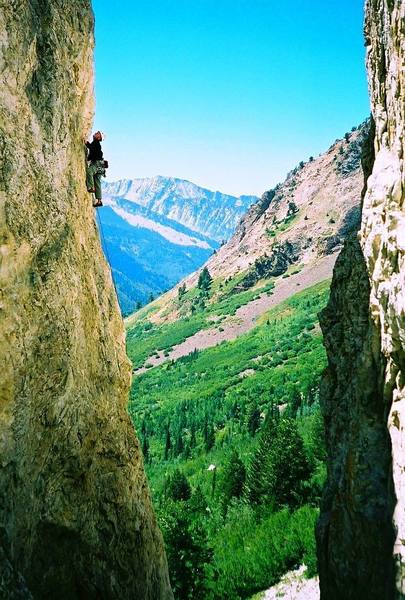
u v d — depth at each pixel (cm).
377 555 1809
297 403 10031
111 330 1994
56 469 1488
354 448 1970
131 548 1867
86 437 1650
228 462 6391
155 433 12500
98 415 1756
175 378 18025
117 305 2120
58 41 1544
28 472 1329
